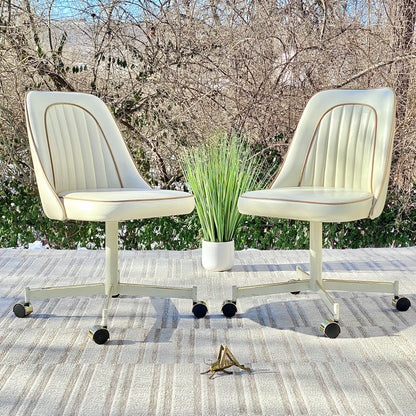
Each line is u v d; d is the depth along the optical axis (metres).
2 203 4.01
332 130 2.83
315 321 2.50
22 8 3.96
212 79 4.13
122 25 4.04
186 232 4.07
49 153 2.56
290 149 2.86
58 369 1.99
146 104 4.12
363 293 2.93
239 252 3.91
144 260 3.66
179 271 3.41
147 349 2.17
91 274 3.32
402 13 4.32
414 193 4.18
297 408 1.71
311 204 2.28
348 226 4.14
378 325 2.45
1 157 4.07
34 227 4.07
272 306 2.71
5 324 2.45
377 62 4.28
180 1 4.12
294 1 4.27
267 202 2.37
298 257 3.76
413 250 4.00
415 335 2.33
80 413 1.68
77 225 4.07
